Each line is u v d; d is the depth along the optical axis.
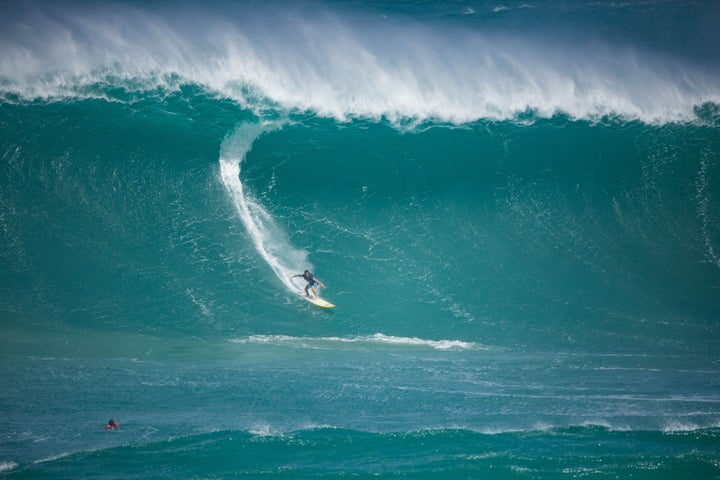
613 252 95.25
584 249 95.81
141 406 61.09
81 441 54.16
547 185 104.00
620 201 101.94
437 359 75.00
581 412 60.34
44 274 87.12
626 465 51.75
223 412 60.19
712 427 57.41
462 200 102.19
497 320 84.69
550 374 70.12
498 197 102.56
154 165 101.31
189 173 101.12
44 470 49.88
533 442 55.12
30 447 53.03
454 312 86.19
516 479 49.97
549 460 52.44
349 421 58.69
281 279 90.00
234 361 73.62
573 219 100.19
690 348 78.06
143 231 93.75
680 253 94.81
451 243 96.75
